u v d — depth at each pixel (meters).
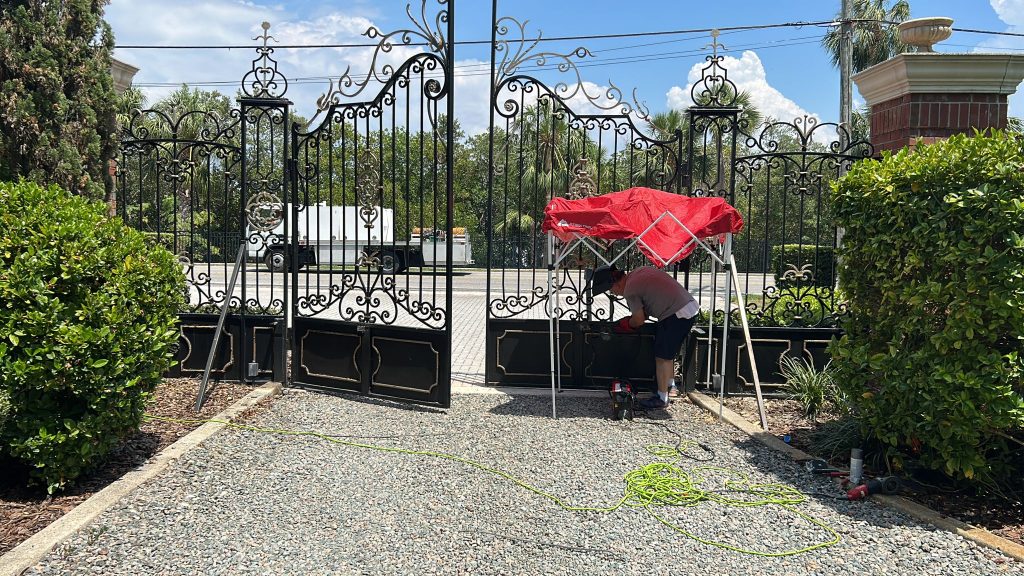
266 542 3.29
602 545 3.37
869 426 4.44
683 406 6.19
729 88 6.39
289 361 7.59
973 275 3.66
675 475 4.35
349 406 5.95
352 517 3.61
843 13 16.28
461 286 18.69
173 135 6.52
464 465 4.49
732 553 3.32
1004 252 3.53
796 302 6.75
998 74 6.37
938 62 6.38
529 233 20.09
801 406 6.00
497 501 3.89
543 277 19.39
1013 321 3.55
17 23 6.56
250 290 15.65
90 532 3.28
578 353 6.65
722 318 6.76
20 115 6.40
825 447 4.82
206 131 6.56
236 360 6.56
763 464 4.62
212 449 4.61
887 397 4.18
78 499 3.72
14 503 3.63
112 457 4.38
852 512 3.83
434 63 5.78
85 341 3.55
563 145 8.77
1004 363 3.66
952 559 3.27
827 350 4.66
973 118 6.52
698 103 6.37
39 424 3.58
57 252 3.67
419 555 3.20
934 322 4.02
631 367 6.65
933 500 4.00
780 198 21.78
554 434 5.23
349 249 19.88
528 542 3.37
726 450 4.91
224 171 6.55
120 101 7.34
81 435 3.69
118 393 3.83
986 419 3.62
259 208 6.42
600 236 5.43
